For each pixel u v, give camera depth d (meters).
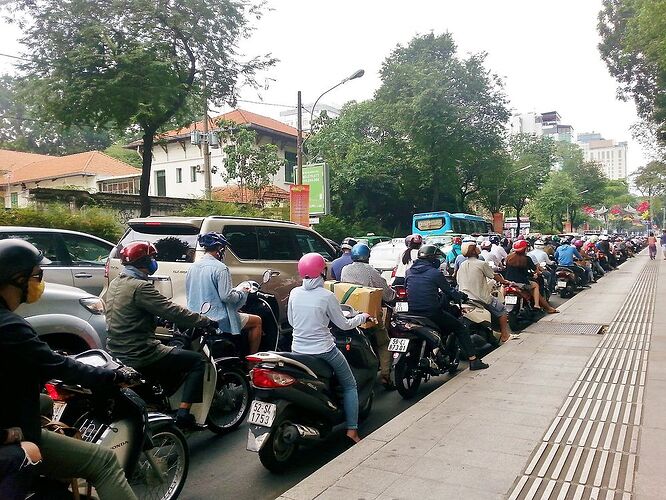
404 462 4.04
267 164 28.45
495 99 34.94
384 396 6.46
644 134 27.61
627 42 13.79
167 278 6.85
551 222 62.16
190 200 23.92
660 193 54.97
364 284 6.51
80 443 2.60
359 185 34.25
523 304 10.29
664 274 20.03
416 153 34.78
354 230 31.31
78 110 16.45
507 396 5.55
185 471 3.92
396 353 6.19
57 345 5.50
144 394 4.43
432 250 6.55
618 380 6.01
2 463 2.18
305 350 4.64
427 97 32.31
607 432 4.52
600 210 81.44
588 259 17.16
